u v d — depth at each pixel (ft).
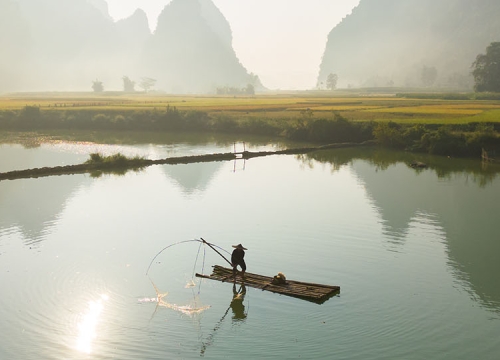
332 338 60.39
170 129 307.17
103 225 105.81
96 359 56.59
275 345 59.57
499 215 114.32
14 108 359.05
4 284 75.87
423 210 118.62
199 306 68.85
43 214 114.73
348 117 289.53
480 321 65.21
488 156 199.31
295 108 370.94
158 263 83.92
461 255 88.53
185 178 158.61
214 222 107.76
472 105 373.81
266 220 109.19
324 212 116.16
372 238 97.40
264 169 176.45
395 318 65.72
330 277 78.84
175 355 57.31
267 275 79.61
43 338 61.00
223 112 340.59
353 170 175.42
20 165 183.52
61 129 311.06
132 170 173.99
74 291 73.56
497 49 590.55
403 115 294.87
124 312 67.41
